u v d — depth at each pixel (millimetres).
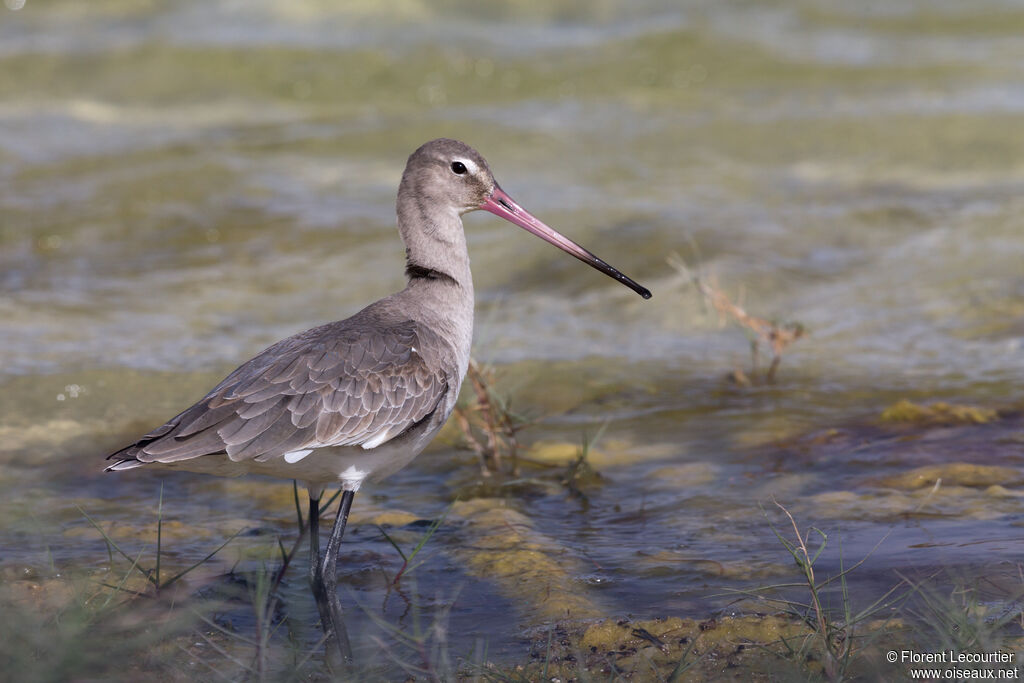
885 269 16781
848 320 15164
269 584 8531
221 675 7238
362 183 21156
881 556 8555
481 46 29703
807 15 32875
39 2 33156
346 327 8797
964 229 17984
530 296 16453
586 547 9219
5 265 17422
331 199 20344
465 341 9570
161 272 17297
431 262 9625
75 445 11781
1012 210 18625
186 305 16078
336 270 17312
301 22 31719
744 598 8086
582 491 10531
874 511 9484
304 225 19125
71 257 17828
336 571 8648
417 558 9148
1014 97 25047
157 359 14125
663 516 9805
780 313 15492
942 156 21719
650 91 26906
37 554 9062
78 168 21812
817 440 11375
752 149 22594
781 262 17094
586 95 26734
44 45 29281
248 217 19500
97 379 13430
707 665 7211
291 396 8133
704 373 13695
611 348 14617
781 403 12555
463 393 12922
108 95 27000
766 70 27906
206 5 33156
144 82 27484
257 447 7930
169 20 32062
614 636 7621
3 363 13828
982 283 15938
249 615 8242
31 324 15211
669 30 30000
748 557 8812
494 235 18469
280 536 9648
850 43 30531
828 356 14039
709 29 30203
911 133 22938
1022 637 7234
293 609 8383
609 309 15914
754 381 13352
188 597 8398
